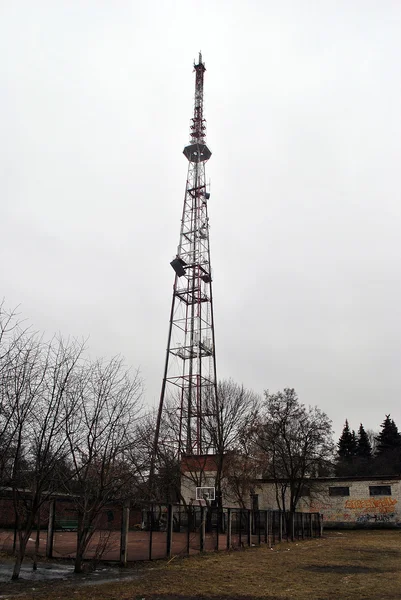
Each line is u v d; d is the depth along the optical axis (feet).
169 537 66.18
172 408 128.98
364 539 113.91
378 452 309.22
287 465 140.87
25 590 41.88
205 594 42.39
